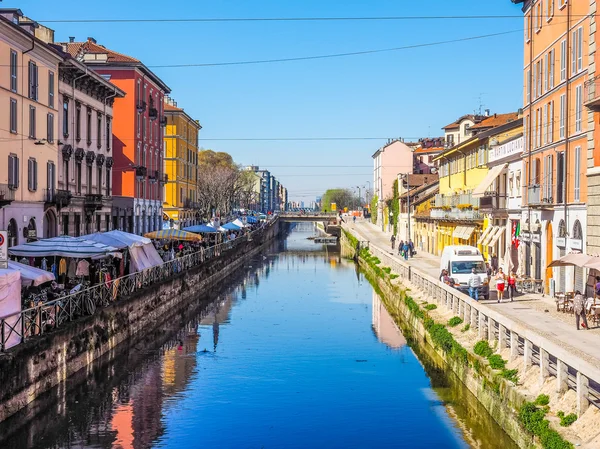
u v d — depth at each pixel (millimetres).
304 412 21062
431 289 34625
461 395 22359
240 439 18797
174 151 83562
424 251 72875
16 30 34438
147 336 33094
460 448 17844
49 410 20875
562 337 22031
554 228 32719
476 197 48656
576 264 24578
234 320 38125
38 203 38719
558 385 15500
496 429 18266
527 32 37875
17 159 35719
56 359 21750
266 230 118250
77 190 46594
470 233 51906
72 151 44875
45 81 39812
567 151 30656
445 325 27656
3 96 33750
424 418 20375
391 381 24688
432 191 75000
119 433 18953
